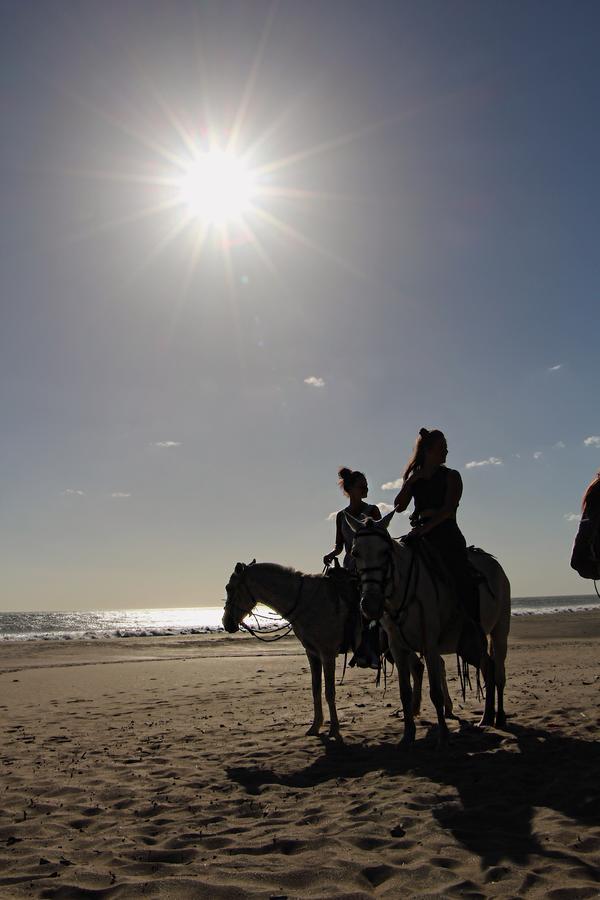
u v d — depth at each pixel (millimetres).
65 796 5953
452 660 18344
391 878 3885
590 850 4133
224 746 7852
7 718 10711
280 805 5457
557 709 8875
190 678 16703
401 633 6816
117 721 10117
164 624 93375
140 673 18219
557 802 5102
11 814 5465
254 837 4695
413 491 7258
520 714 8734
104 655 26359
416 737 7668
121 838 4793
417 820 4848
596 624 40125
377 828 4723
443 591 6953
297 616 8133
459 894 3594
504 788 5488
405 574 6660
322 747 7523
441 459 7219
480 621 7109
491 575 7824
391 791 5594
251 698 12297
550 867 3885
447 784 5688
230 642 34562
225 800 5648
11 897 3818
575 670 14578
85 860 4406
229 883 3877
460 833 4531
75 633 54469
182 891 3809
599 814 4777
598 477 4484
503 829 4605
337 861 4105
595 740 7035
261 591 8312
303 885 3832
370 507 8578
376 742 7633
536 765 6133
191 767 6863
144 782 6324
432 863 4043
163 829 4992
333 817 5055
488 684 8031
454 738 7434
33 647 31266
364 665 8125
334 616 8094
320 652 8180
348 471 8750
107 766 7039
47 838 4867
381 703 10812
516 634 32719
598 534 4324
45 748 8133
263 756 7219
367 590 6270
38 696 13586
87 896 3816
